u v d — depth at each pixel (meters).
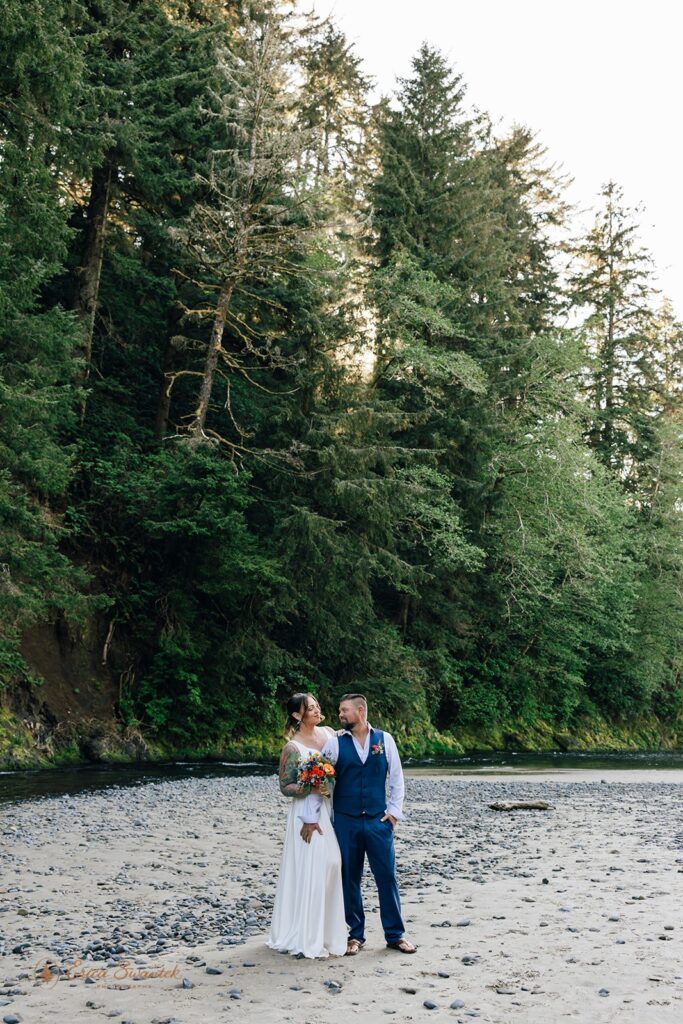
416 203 31.95
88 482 24.45
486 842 11.80
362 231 28.62
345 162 39.69
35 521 17.39
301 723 6.85
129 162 22.00
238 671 25.03
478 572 32.72
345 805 6.59
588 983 5.53
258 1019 4.91
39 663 21.75
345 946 6.38
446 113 32.75
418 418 28.59
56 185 21.50
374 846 6.51
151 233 24.52
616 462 43.97
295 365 25.48
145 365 29.62
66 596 19.69
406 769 23.39
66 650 22.59
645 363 44.72
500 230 34.53
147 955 6.36
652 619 40.53
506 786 19.19
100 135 19.30
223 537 22.95
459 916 7.49
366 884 9.10
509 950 6.34
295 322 25.66
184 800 15.06
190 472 23.12
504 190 38.34
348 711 6.71
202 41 23.33
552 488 33.31
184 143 24.12
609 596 37.09
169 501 23.17
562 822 13.80
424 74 32.84
